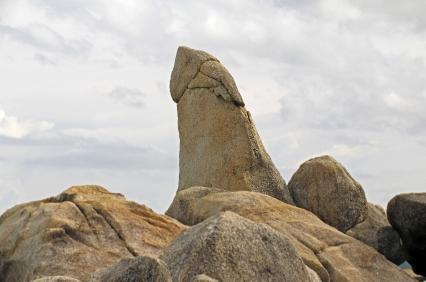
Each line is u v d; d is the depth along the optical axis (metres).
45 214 18.62
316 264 19.67
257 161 26.95
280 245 13.46
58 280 11.57
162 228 19.06
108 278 11.97
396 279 20.69
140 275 11.53
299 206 26.41
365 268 20.67
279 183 26.95
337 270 20.14
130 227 18.72
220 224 13.08
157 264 11.47
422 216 24.31
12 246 18.58
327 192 25.91
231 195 22.81
